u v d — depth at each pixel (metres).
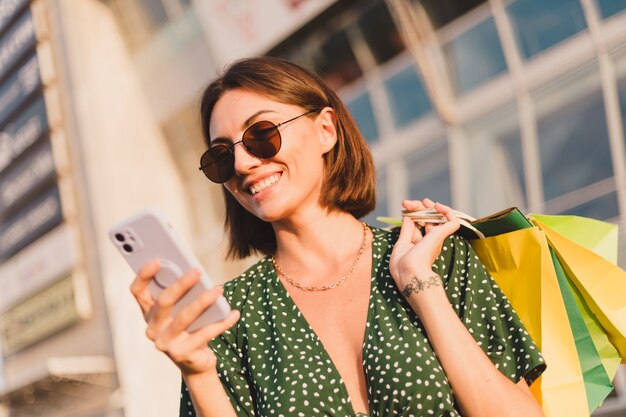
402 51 11.66
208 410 1.84
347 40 12.34
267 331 2.10
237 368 2.08
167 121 16.23
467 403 1.82
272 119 2.14
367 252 2.18
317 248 2.19
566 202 9.53
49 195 17.36
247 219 2.41
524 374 1.94
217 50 14.40
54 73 17.53
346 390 1.94
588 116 9.53
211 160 2.16
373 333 1.97
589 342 2.16
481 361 1.84
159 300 1.69
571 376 2.06
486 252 2.19
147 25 16.12
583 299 2.23
